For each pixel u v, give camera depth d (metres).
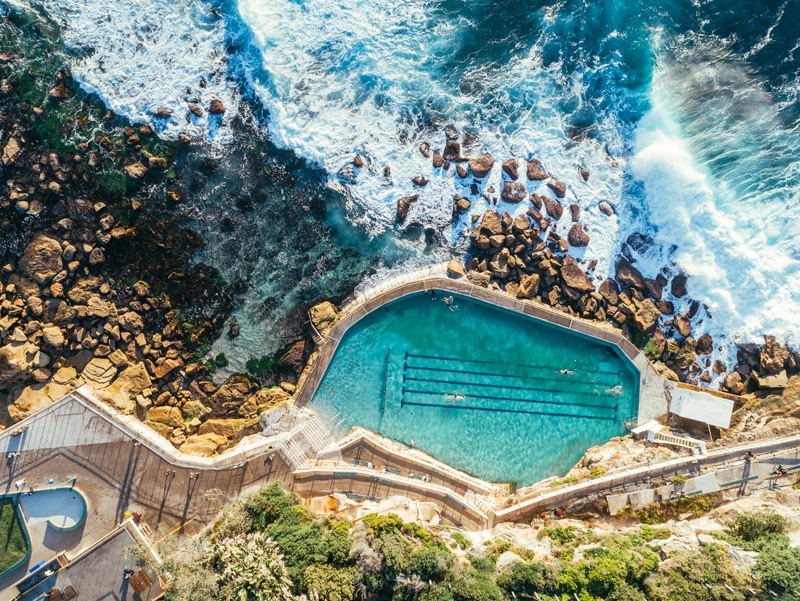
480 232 28.48
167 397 27.75
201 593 23.11
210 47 28.89
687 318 28.75
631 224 29.19
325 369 28.08
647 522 26.66
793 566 23.12
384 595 23.58
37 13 28.39
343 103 29.23
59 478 25.84
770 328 28.59
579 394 28.86
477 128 29.28
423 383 28.59
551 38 30.02
